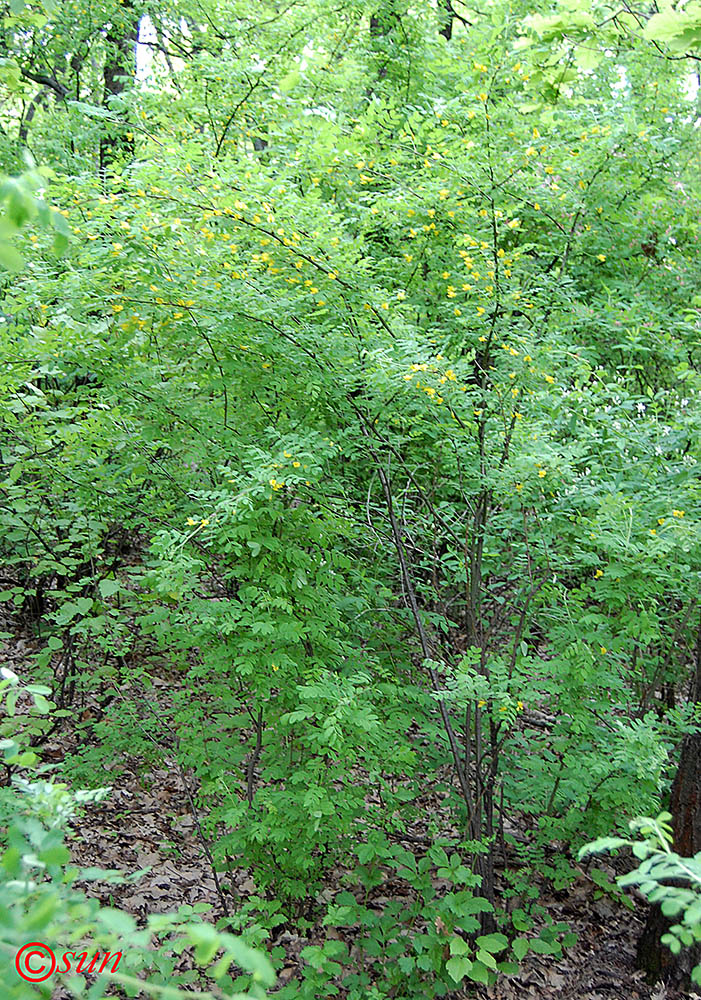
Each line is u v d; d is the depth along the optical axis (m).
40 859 1.42
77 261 3.83
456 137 4.56
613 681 4.04
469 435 4.11
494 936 3.78
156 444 4.30
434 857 3.81
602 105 5.27
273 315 3.65
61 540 5.25
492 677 3.95
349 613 4.45
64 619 4.55
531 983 4.00
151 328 3.88
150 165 3.90
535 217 4.91
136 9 7.74
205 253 3.73
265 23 6.93
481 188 4.40
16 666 5.40
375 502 4.78
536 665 3.96
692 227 5.54
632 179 5.18
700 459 4.30
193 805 4.17
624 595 3.83
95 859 4.46
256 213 3.65
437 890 4.46
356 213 5.36
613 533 3.78
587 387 4.38
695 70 6.27
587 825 4.12
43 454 4.54
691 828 3.90
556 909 4.57
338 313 3.85
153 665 5.61
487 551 4.52
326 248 3.75
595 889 4.73
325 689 3.57
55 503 4.93
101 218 3.75
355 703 3.57
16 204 1.21
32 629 5.94
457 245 4.61
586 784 4.03
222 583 4.41
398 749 3.89
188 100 6.29
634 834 4.09
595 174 4.99
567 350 4.31
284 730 4.02
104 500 4.43
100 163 6.90
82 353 3.90
